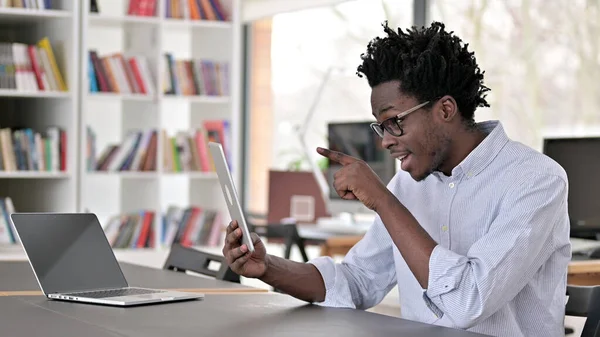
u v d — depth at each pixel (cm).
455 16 501
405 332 167
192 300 204
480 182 197
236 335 161
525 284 188
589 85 433
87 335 161
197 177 530
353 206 498
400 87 190
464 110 195
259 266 202
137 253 490
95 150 490
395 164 492
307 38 589
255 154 636
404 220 187
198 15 513
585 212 379
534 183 188
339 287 212
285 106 608
